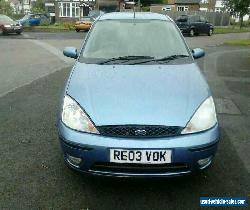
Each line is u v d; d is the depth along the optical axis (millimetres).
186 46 4707
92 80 3824
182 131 3266
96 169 3326
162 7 61156
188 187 3639
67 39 21844
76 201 3387
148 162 3207
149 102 3426
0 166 4043
